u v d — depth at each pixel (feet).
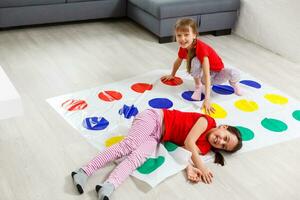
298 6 10.68
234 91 9.22
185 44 8.45
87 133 7.43
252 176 6.53
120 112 8.13
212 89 9.29
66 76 9.62
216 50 11.74
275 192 6.19
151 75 9.88
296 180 6.48
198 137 6.86
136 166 6.44
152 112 7.10
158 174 6.35
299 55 11.00
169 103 8.59
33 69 9.91
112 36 12.44
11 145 7.01
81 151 6.95
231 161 6.87
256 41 12.45
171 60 10.87
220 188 6.23
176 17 11.87
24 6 12.08
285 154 7.11
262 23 12.03
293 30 11.00
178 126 6.98
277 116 8.27
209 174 6.41
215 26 12.73
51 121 7.75
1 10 11.82
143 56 11.04
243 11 12.71
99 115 8.00
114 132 7.49
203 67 8.52
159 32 11.87
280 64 10.98
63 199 5.88
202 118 6.99
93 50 11.28
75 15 12.91
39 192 5.99
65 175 6.37
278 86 9.63
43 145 7.06
